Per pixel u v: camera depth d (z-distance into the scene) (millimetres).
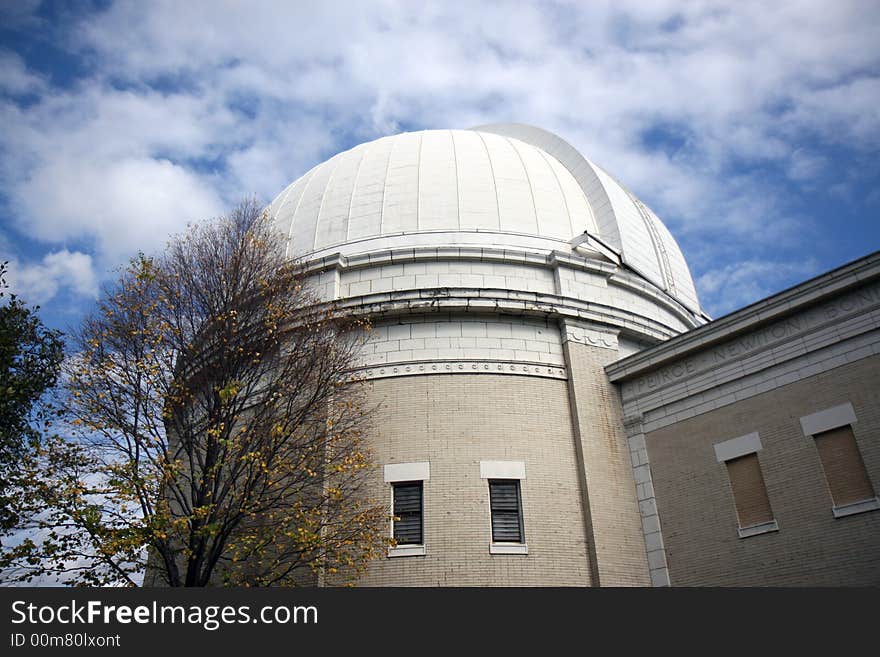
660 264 28078
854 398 16750
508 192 26016
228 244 19500
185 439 16688
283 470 16625
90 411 15586
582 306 22375
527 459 19938
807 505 16875
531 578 18344
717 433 19141
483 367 21000
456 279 22828
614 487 20109
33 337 17969
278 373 18719
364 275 23297
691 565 18625
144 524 14320
